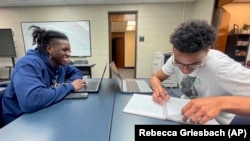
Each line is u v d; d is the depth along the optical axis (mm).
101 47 3881
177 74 917
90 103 784
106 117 634
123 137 503
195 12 3479
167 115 612
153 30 3756
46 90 763
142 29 3762
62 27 3781
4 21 3795
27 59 844
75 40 3842
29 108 681
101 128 554
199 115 497
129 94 920
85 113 671
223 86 614
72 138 496
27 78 745
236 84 564
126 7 3672
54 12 3723
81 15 3729
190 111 521
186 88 845
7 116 831
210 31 561
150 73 3949
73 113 672
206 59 645
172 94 914
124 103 780
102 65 3955
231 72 572
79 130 541
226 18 2730
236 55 2844
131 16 3955
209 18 2811
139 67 3949
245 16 2971
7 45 3721
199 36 539
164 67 997
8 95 829
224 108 493
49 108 722
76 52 3904
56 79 1062
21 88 711
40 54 956
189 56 575
